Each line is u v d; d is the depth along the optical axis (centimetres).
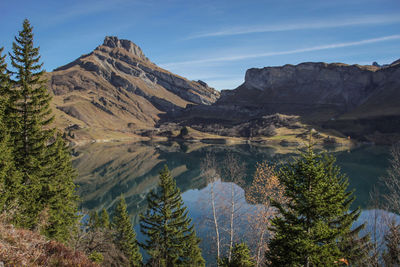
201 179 9775
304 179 1520
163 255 2789
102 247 2558
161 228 2856
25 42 2569
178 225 2902
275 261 1518
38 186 2342
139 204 7788
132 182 10425
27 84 2512
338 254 1344
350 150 16425
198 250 2972
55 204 2469
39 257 980
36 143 2539
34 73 2606
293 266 1395
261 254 2302
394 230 1116
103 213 4206
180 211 2928
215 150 18575
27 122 2528
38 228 2025
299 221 1470
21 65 2533
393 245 1104
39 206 2259
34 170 2478
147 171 12350
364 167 10438
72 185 3192
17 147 2434
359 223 2520
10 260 864
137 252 3572
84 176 11206
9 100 2467
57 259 1027
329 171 1722
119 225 3544
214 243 3175
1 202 1811
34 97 2536
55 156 2700
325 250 1320
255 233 2319
